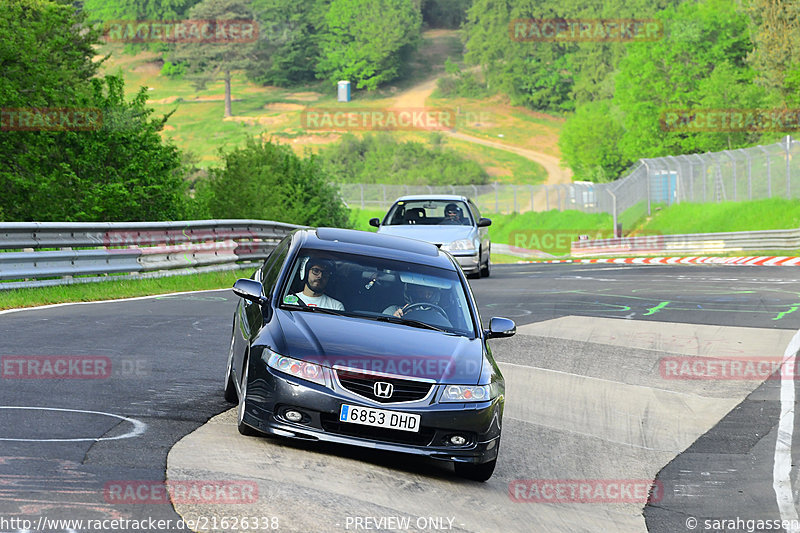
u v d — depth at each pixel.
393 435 23.88
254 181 136.88
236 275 77.62
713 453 30.00
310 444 25.38
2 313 45.91
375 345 24.88
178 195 107.75
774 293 72.62
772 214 179.75
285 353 24.30
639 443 31.11
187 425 26.05
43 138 100.00
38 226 57.22
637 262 143.12
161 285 65.25
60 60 127.88
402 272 28.81
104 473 20.61
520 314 58.34
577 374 41.00
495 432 25.05
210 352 38.75
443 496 23.02
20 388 28.70
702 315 59.28
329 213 158.50
